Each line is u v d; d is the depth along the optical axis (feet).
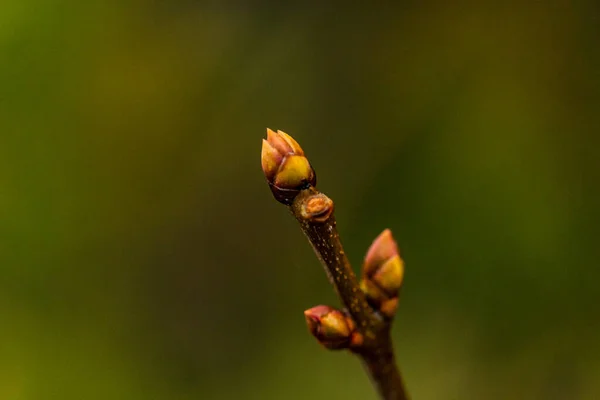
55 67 1.84
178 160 1.94
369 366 1.01
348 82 1.88
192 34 1.91
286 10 1.89
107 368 1.89
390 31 1.87
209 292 2.00
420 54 1.86
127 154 1.92
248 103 1.91
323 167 1.88
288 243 2.00
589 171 1.73
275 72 1.90
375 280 1.01
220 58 1.91
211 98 1.92
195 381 1.96
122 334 1.93
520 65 1.81
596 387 1.67
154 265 1.98
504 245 1.77
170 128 1.93
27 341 1.84
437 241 1.82
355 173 1.86
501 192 1.77
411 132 1.85
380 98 1.87
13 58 1.80
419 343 1.84
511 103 1.80
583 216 1.72
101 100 1.89
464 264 1.80
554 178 1.75
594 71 1.75
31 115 1.84
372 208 1.86
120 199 1.93
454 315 1.82
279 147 0.96
